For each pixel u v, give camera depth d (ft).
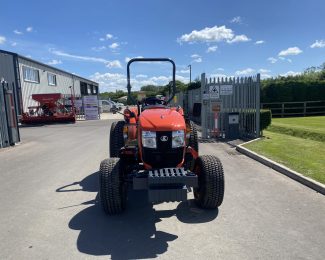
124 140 19.13
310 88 87.45
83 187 20.43
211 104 41.24
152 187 13.57
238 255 11.60
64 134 52.80
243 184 20.22
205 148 33.88
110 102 137.28
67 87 131.44
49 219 15.31
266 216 15.06
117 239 13.10
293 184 20.10
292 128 46.75
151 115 15.93
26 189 20.39
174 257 11.58
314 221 14.42
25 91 87.20
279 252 11.76
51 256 11.85
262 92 87.35
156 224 14.46
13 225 14.71
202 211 15.83
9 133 39.68
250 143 34.19
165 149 14.93
